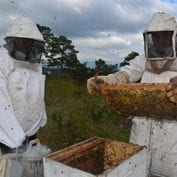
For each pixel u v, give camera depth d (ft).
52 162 3.71
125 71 5.92
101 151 4.61
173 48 5.10
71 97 19.65
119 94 5.03
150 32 5.10
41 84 5.71
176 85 4.42
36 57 5.49
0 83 4.91
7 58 5.28
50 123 11.50
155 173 5.57
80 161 4.23
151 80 5.54
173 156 5.34
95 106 14.29
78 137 10.09
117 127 12.14
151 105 4.87
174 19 5.27
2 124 4.72
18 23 5.26
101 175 3.39
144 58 5.84
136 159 4.04
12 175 4.35
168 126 5.30
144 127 5.56
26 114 5.39
